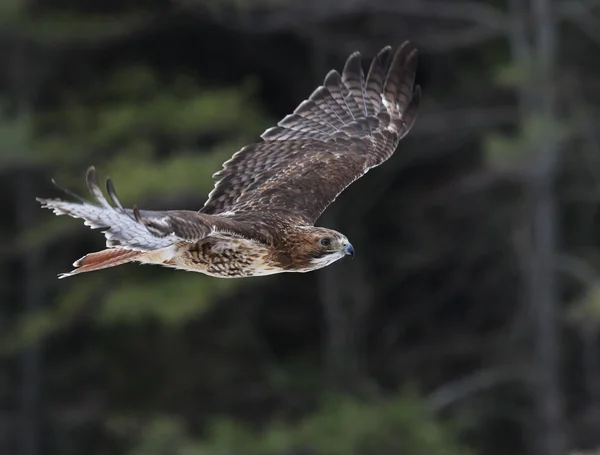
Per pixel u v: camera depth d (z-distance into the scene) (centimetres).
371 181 2286
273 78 2348
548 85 1970
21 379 2283
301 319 2361
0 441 2250
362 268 2347
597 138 2152
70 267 2205
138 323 2017
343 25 2236
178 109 1925
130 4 2089
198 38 2253
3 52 2114
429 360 2402
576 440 2291
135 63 2173
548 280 2091
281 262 777
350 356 2277
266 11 2089
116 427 2108
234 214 801
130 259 654
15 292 2288
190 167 1795
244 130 1944
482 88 2250
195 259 745
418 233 2372
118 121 1908
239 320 2195
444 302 2453
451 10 2089
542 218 2069
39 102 2184
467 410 2270
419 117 2216
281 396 2184
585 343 2322
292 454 1925
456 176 2347
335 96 894
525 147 1944
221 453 1916
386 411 1955
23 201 2139
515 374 2172
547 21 2025
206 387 2155
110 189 573
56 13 2033
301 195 826
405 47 907
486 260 2417
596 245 2372
